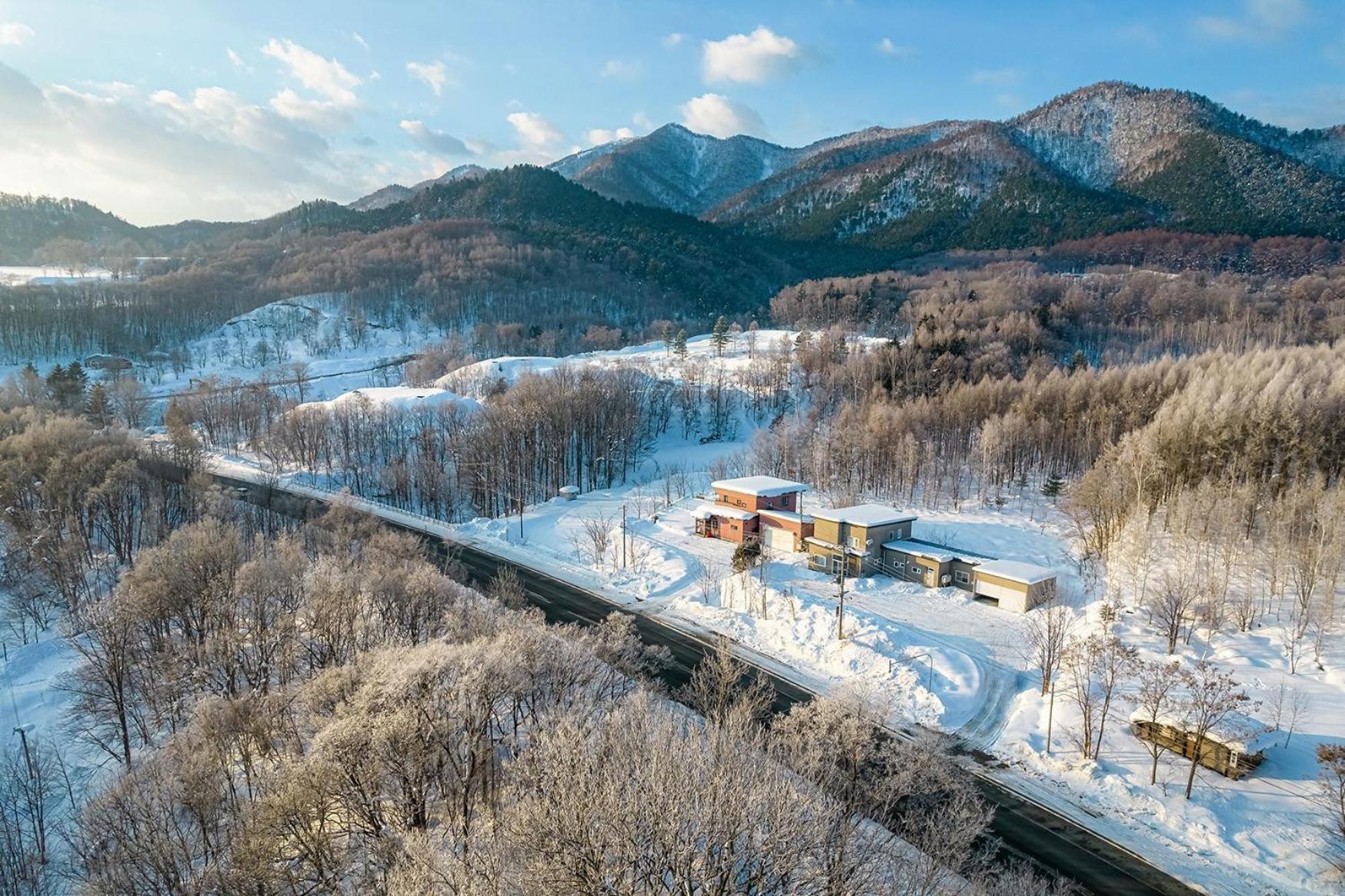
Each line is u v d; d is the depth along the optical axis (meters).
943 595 69.62
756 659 59.50
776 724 39.81
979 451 108.44
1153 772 41.62
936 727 48.66
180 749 39.72
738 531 85.31
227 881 29.48
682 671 57.06
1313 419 77.12
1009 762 45.16
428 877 26.89
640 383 153.25
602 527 91.12
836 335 173.62
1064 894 33.19
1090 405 109.56
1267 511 66.56
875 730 45.53
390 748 32.59
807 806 29.56
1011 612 65.69
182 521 87.50
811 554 76.75
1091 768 43.12
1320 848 35.81
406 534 88.12
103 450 87.50
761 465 116.12
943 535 84.31
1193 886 34.84
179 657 52.72
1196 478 76.88
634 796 26.38
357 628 52.88
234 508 88.12
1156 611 55.66
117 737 51.56
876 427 106.31
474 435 113.56
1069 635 57.88
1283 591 57.78
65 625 66.25
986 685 53.66
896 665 55.28
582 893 24.66
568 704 40.16
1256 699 45.34
